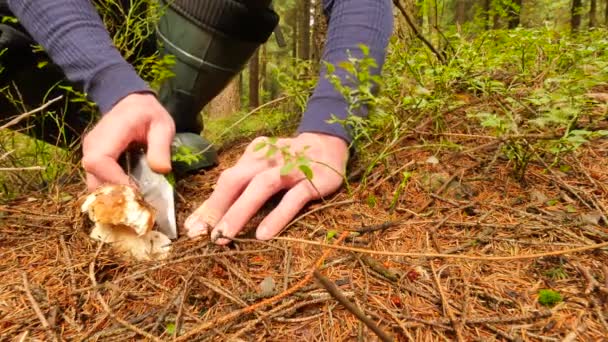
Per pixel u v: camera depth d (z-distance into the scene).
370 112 0.62
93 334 0.40
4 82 0.79
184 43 0.79
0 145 0.78
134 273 0.47
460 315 0.40
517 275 0.44
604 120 0.70
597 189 0.55
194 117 0.87
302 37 4.34
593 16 3.98
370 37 0.61
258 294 0.43
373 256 0.47
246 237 0.52
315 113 0.57
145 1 0.74
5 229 0.57
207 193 0.65
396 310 0.41
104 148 0.50
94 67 0.55
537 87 0.79
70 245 0.53
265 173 0.52
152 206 0.53
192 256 0.46
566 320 0.39
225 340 0.39
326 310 0.41
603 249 0.45
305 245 0.50
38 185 0.77
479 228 0.51
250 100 4.61
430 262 0.46
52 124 0.88
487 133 0.70
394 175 0.62
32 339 0.40
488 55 0.83
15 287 0.46
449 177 0.60
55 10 0.57
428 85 0.84
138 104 0.52
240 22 0.77
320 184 0.54
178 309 0.42
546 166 0.58
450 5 3.08
